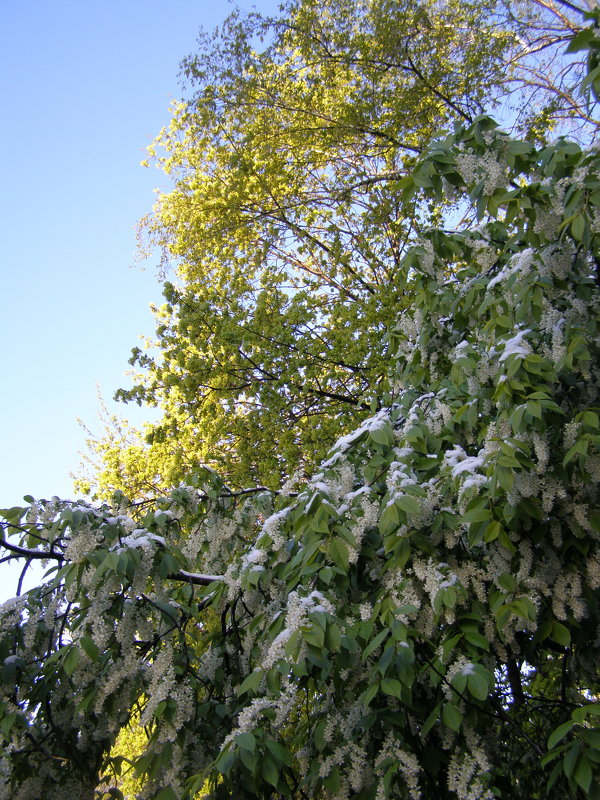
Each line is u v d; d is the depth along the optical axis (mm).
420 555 3279
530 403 3064
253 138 9211
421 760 3115
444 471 3406
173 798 3162
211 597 4133
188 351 7094
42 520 3473
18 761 3223
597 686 4387
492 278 4297
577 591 3268
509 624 3107
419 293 4402
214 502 4312
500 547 3273
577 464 3287
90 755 3447
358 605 3369
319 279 9188
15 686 3354
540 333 3619
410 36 9039
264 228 9516
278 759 2830
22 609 3453
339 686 3197
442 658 2998
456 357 3967
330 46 9258
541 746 3850
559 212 3443
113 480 7484
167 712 3186
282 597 3766
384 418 3781
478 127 3438
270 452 6820
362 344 6676
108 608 3297
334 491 3598
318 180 9953
